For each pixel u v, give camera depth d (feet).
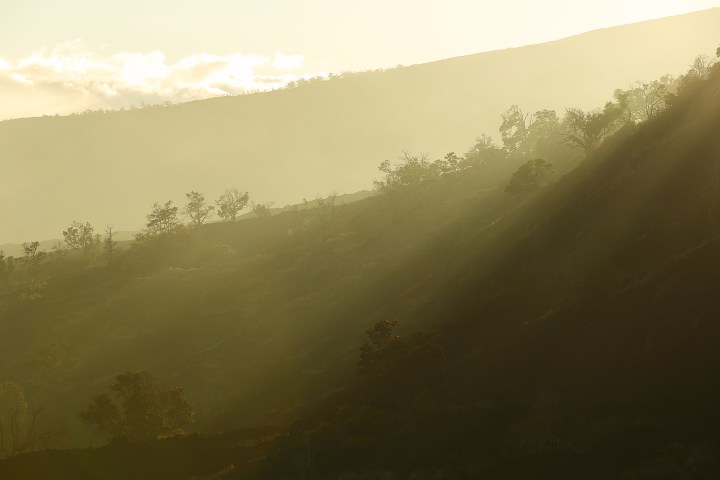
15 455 452.76
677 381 335.88
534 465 301.63
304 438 410.11
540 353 411.34
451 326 527.81
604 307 419.95
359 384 524.11
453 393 413.80
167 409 547.49
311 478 354.13
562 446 311.68
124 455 448.24
